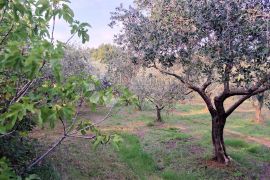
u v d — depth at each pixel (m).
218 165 11.61
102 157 11.45
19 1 2.96
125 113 25.33
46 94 3.27
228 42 8.79
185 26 10.35
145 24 11.06
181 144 14.70
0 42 3.28
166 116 24.38
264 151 14.34
